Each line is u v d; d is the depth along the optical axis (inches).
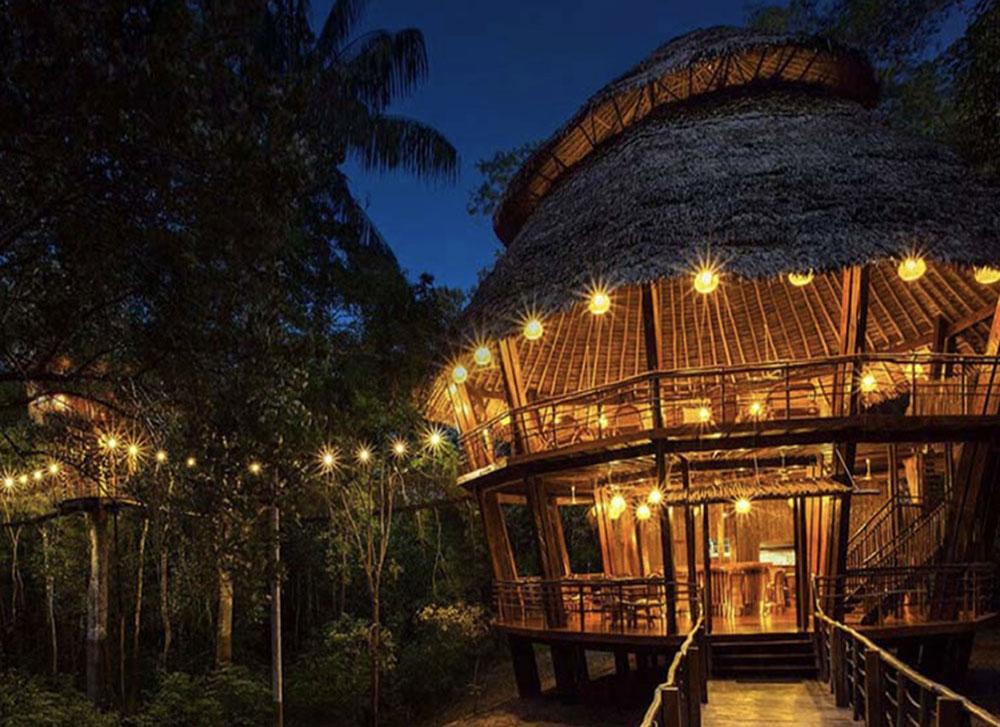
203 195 201.5
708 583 522.0
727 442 473.7
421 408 656.4
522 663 609.3
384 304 557.3
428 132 717.9
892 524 563.8
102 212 201.9
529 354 692.7
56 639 771.4
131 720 530.6
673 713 223.3
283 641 853.8
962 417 452.8
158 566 711.1
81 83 169.3
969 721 196.1
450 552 854.5
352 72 705.0
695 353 698.2
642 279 451.5
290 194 211.5
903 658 516.7
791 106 634.2
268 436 237.6
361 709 669.3
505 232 824.3
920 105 806.5
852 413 462.6
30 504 682.8
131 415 265.4
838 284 613.0
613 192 574.6
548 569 548.4
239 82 203.0
